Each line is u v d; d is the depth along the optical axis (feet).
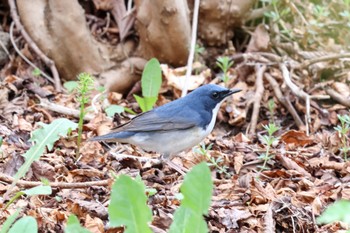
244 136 42.34
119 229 29.71
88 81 37.45
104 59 49.42
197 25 51.31
